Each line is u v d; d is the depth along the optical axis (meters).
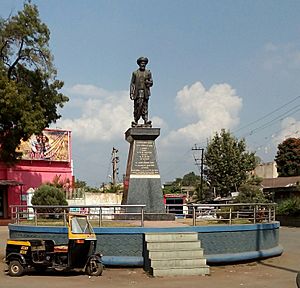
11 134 35.97
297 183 46.53
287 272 14.91
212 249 16.09
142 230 15.69
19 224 18.02
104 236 15.76
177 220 19.52
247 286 12.52
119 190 52.03
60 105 38.16
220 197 51.47
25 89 35.62
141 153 20.61
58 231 16.38
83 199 43.16
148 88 21.19
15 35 36.06
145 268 15.21
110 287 12.38
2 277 14.04
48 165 47.31
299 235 29.75
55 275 14.35
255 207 17.83
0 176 44.47
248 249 16.94
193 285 12.66
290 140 69.38
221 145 51.91
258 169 72.31
